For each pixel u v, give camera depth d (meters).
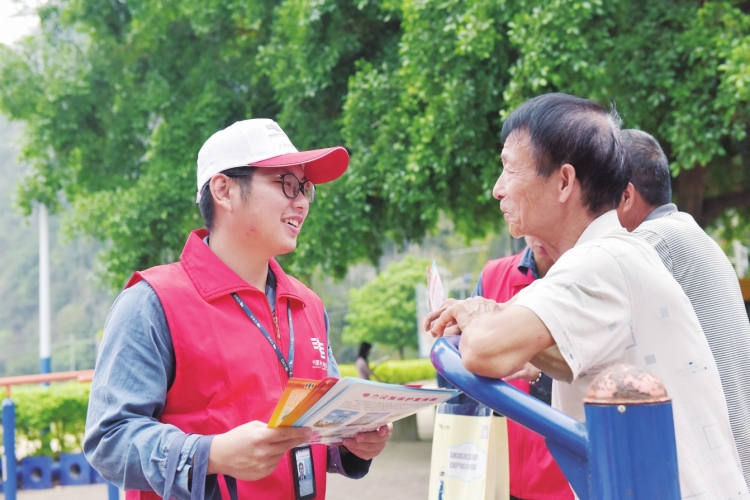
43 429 8.61
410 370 18.09
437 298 1.88
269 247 1.92
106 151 10.77
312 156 1.91
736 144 8.50
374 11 8.65
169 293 1.79
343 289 36.91
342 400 1.40
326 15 8.68
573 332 1.37
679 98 6.59
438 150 7.76
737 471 1.49
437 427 2.38
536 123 1.57
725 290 2.13
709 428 1.45
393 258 35.16
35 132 10.83
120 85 10.55
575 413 1.52
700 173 8.09
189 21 10.53
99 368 1.75
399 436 10.45
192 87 10.27
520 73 6.71
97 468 1.71
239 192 1.89
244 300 1.90
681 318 1.48
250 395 1.80
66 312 48.62
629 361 1.45
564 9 6.40
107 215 10.38
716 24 6.66
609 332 1.41
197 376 1.76
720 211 9.44
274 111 10.33
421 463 8.58
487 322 1.38
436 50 7.36
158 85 10.23
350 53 8.98
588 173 1.56
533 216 1.60
